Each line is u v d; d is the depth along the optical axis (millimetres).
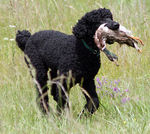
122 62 17859
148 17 21750
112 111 14453
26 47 15703
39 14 20703
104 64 17844
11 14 20078
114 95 15398
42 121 13367
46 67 15367
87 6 22016
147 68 17719
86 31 13461
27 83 15781
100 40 13008
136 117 13758
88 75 13938
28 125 12992
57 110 14125
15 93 15016
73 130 12211
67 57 13828
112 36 12977
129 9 21812
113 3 22125
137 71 17203
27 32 16328
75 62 13688
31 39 15562
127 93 15438
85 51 13641
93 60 13805
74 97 15422
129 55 18203
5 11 23156
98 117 13734
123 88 16047
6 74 16375
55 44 14453
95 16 13453
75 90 15773
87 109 14055
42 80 15320
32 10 20656
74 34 13641
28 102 14547
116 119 13742
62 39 14406
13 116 13578
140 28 20328
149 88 15758
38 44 15234
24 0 20438
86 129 12461
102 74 17469
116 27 12883
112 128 12836
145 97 15062
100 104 14945
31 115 13906
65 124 12742
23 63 17516
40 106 14992
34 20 20500
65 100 14023
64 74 13883
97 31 13031
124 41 13109
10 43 19406
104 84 16094
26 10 20297
